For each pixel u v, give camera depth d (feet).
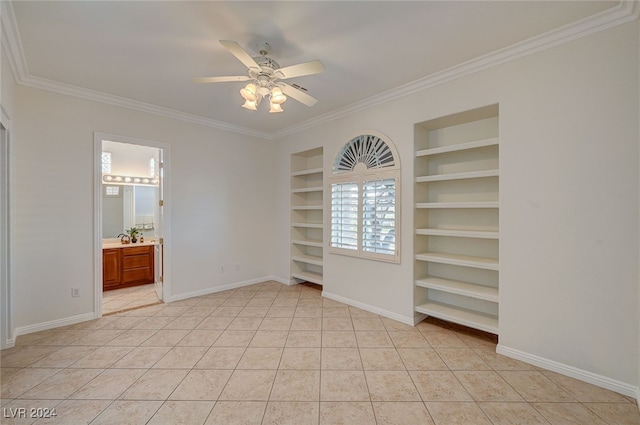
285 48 7.88
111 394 6.54
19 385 6.83
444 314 9.77
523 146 7.86
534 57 7.64
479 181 10.06
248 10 6.35
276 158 16.75
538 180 7.61
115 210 16.66
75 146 10.45
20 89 9.36
